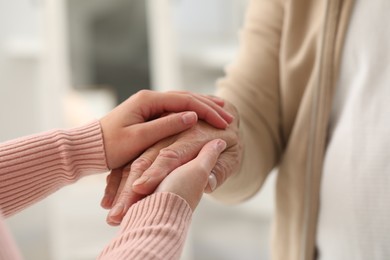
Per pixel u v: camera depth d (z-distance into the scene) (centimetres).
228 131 97
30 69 239
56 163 95
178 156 90
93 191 226
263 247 241
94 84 227
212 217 253
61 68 222
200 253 250
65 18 221
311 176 100
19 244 241
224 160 95
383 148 95
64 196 224
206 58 242
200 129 95
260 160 105
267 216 234
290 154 104
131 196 87
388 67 96
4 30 236
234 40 243
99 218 228
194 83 245
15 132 243
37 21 234
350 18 99
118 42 226
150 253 79
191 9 241
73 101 226
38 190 95
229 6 242
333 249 99
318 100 100
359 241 96
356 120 97
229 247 249
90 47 224
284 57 104
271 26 107
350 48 99
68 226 226
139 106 97
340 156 98
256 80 106
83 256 228
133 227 82
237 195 106
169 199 83
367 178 95
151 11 226
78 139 96
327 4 99
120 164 96
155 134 94
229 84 109
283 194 106
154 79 229
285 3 105
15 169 93
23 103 242
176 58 231
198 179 86
